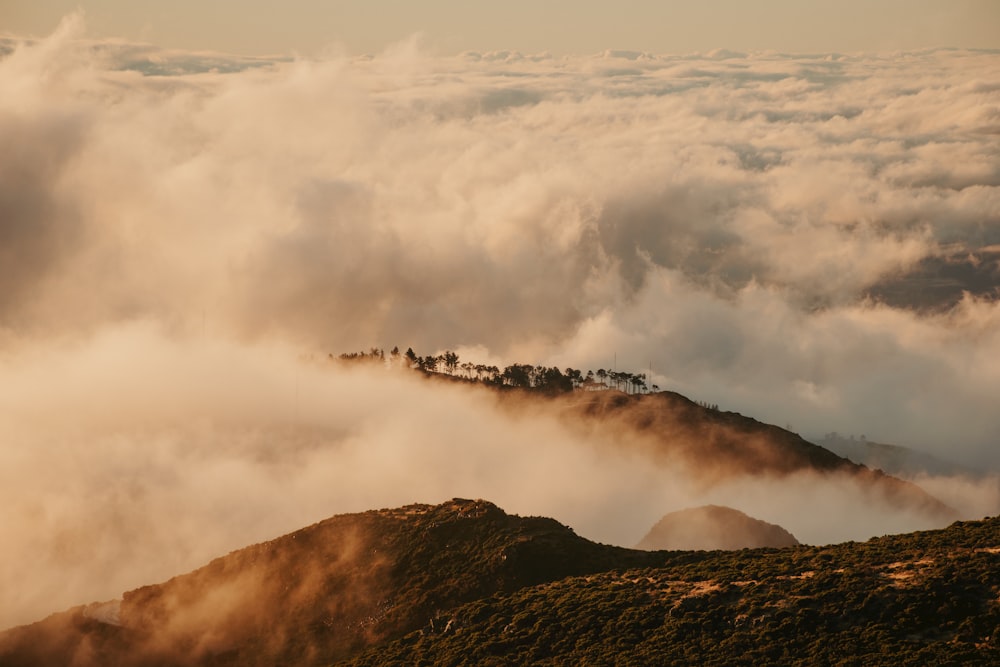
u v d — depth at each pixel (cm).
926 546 9712
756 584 9788
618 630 9700
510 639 10131
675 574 10700
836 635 8619
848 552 10138
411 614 12012
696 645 9088
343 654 11906
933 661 7956
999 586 8556
